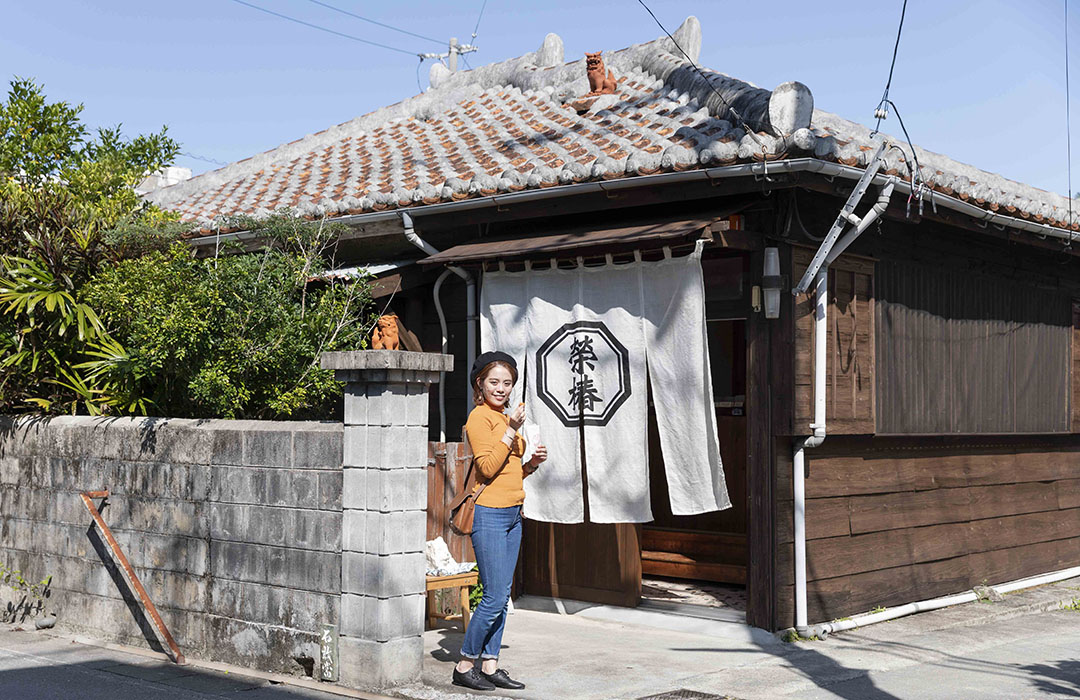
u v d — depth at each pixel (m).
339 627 5.90
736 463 9.66
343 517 5.90
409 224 8.40
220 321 7.23
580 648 6.96
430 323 9.15
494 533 5.78
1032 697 5.83
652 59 10.76
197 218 10.50
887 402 8.20
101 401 7.98
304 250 8.25
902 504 8.43
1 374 8.32
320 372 7.54
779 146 6.66
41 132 10.70
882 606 8.14
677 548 9.71
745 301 7.40
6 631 7.66
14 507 8.02
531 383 7.83
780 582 7.26
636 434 7.29
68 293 8.13
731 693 5.79
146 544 7.00
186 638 6.73
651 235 6.86
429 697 5.60
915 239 8.57
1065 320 10.58
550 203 7.82
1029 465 10.07
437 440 8.96
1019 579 9.79
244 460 6.45
